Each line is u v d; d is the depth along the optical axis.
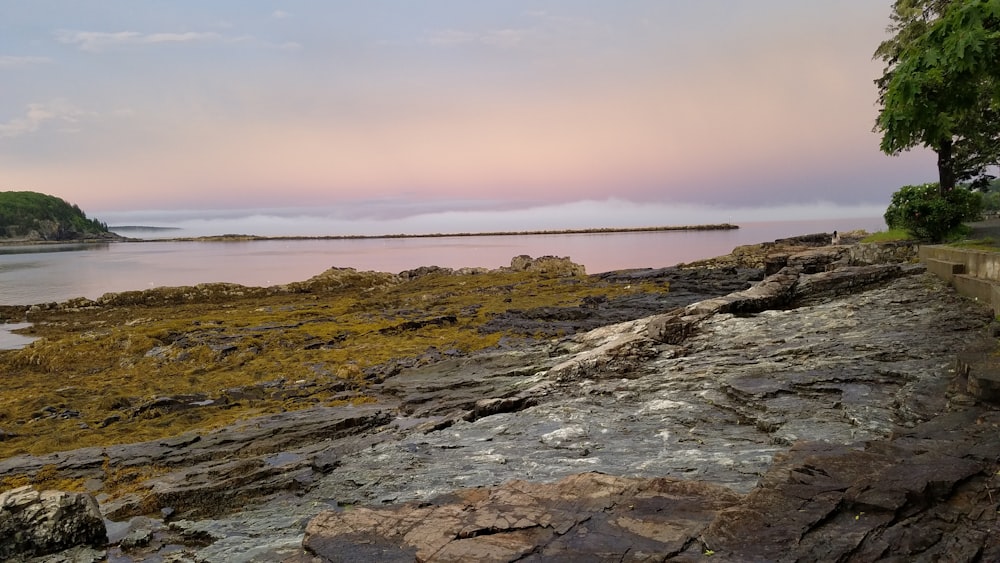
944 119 8.33
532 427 10.51
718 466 7.32
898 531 4.55
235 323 27.59
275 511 8.48
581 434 9.62
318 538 5.51
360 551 5.21
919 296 14.99
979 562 4.15
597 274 40.56
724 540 4.65
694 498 5.66
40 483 10.46
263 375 18.80
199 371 19.97
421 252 108.88
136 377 19.80
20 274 74.12
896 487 5.02
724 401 10.27
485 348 20.69
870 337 12.14
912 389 8.73
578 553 4.79
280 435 12.39
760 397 9.84
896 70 7.99
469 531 5.31
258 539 7.52
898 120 8.15
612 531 5.14
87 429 13.92
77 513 7.94
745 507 5.07
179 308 37.00
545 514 5.58
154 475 10.70
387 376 17.86
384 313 29.75
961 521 4.66
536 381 14.32
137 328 26.48
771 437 8.25
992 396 7.26
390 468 9.23
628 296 28.95
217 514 8.80
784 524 4.75
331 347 22.48
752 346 13.58
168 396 16.00
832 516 4.86
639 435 9.30
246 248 157.00
